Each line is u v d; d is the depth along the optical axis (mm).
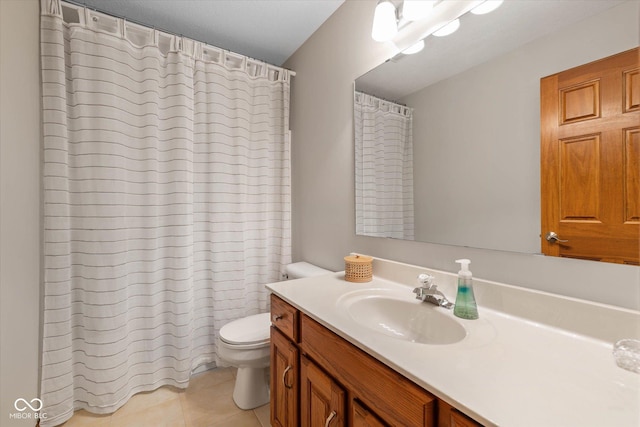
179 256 1746
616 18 739
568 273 831
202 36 1964
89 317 1531
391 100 1375
